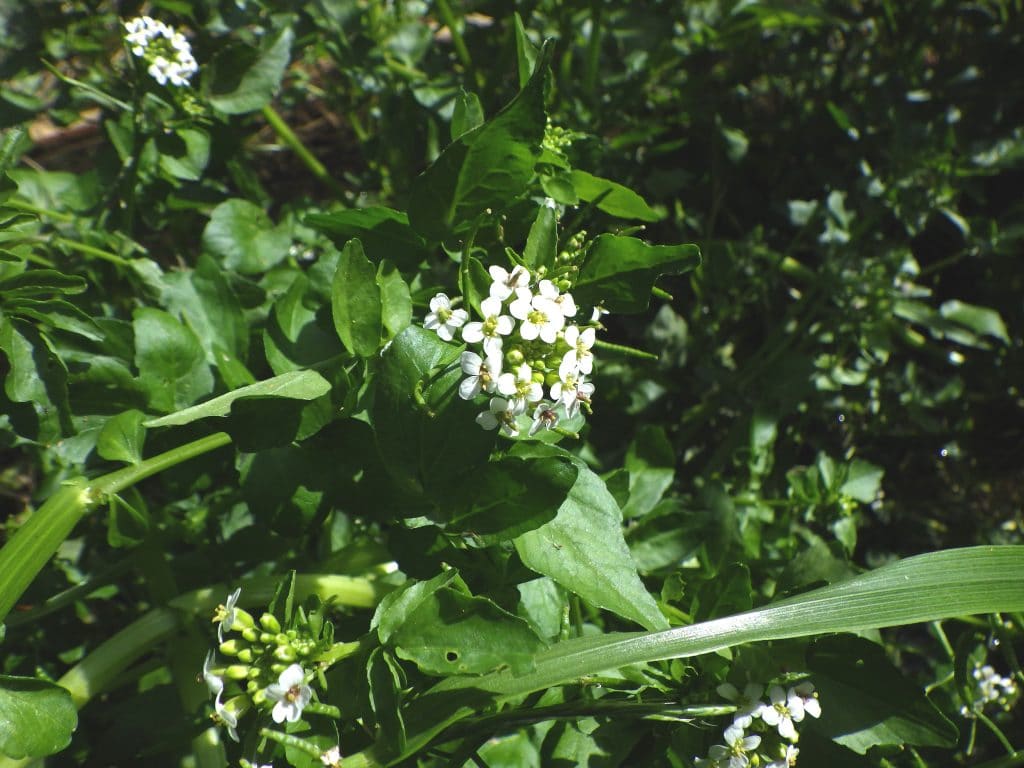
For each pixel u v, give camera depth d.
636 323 0.27
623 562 0.14
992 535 0.26
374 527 0.19
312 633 0.13
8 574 0.14
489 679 0.13
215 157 0.21
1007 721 0.22
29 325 0.15
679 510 0.18
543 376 0.13
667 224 0.28
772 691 0.14
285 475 0.15
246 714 0.15
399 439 0.13
